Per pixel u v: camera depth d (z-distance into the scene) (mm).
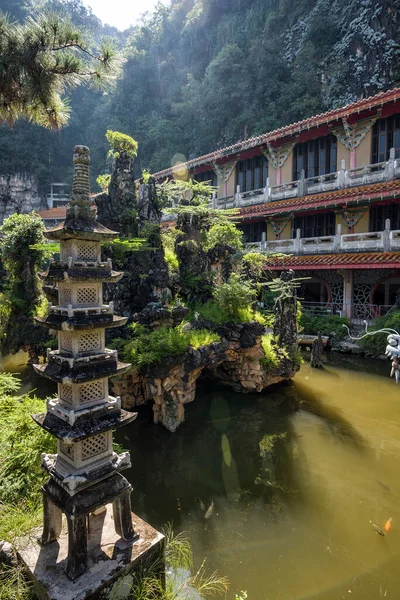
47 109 6234
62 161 60406
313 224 25922
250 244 26594
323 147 26000
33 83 5672
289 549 6941
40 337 15195
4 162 53844
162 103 54344
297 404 13359
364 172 22734
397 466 9562
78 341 4512
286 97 36281
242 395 13977
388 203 22156
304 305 25266
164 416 11406
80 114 64750
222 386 14641
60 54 5777
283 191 26500
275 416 12469
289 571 6422
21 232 16062
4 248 16391
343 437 11094
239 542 7141
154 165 48125
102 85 6391
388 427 11656
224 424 11969
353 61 32500
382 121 23094
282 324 14711
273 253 22516
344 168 23281
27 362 17234
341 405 13273
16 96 5902
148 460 10203
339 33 34656
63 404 4695
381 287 22828
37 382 15000
